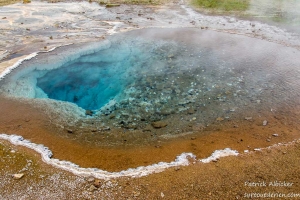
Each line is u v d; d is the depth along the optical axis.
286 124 5.41
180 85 7.18
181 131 5.40
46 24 11.58
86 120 5.91
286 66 7.94
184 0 15.22
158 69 8.03
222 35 10.38
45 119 5.77
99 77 7.77
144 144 5.03
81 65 8.38
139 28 11.15
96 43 9.58
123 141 5.16
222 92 6.78
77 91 7.14
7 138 5.04
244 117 5.75
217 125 5.54
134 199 3.72
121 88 7.21
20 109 6.07
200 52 8.98
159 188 3.87
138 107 6.36
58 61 8.36
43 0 15.58
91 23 11.76
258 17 12.20
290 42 9.57
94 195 3.79
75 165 4.41
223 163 4.30
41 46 9.31
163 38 10.14
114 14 13.03
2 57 8.43
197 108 6.19
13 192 3.88
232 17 12.34
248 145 4.80
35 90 7.05
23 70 7.74
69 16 12.72
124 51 9.20
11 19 12.13
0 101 6.33
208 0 15.00
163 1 15.16
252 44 9.52
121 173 4.18
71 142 5.10
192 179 4.01
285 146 4.66
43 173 4.19
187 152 4.69
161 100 6.59
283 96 6.48
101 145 5.03
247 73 7.63
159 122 5.75
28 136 5.18
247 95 6.60
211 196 3.72
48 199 3.76
